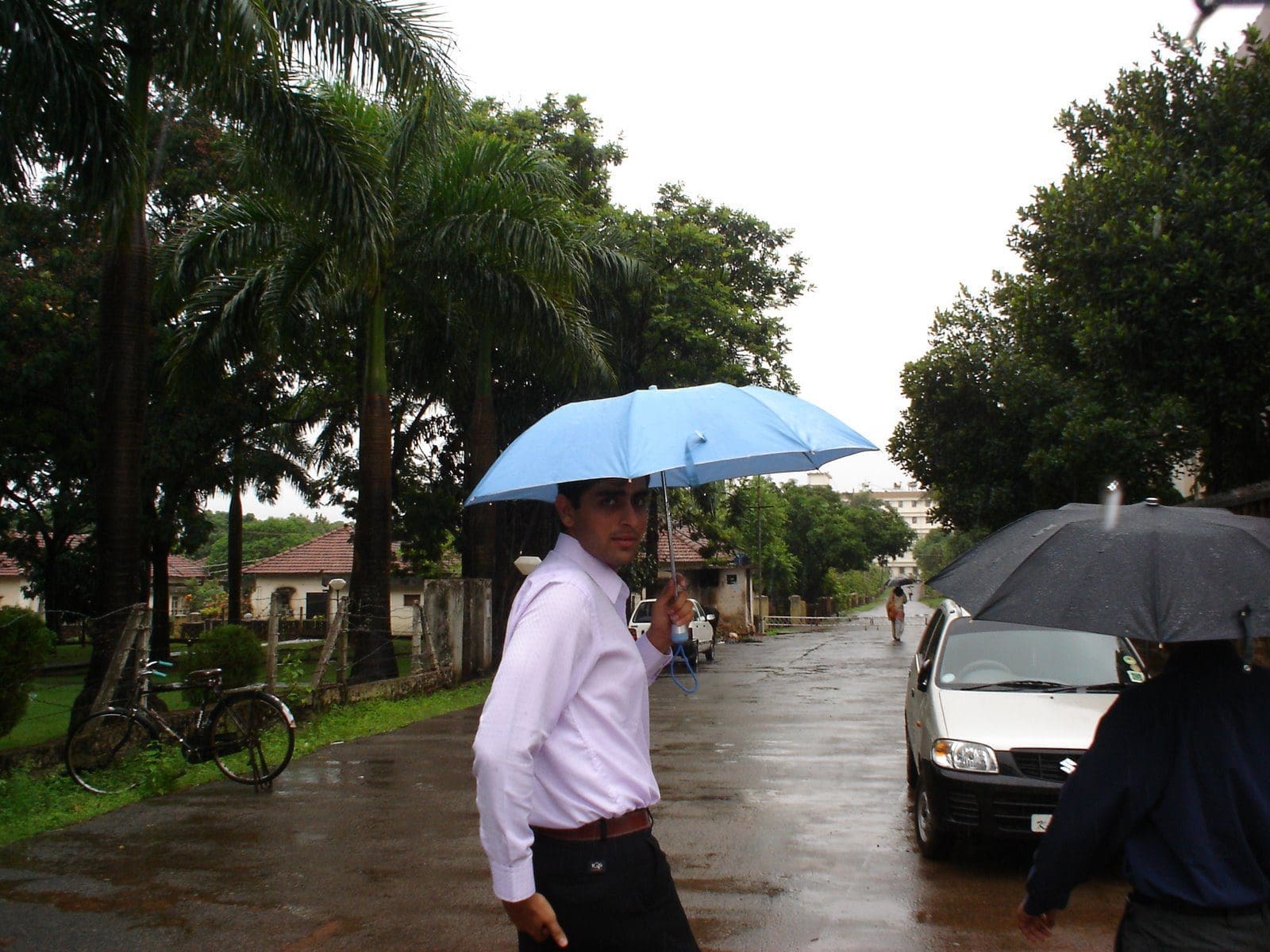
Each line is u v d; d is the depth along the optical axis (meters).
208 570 65.31
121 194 9.43
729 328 26.34
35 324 20.34
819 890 6.27
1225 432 13.15
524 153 17.52
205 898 6.17
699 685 19.17
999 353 20.62
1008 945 5.34
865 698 16.41
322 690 13.84
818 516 73.12
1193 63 12.35
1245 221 10.83
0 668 8.80
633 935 2.71
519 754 2.55
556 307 17.38
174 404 16.48
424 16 12.29
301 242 15.42
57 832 7.76
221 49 9.61
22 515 27.55
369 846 7.32
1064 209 12.27
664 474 3.43
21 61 8.77
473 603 19.59
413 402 25.72
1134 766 2.80
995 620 2.96
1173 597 2.75
